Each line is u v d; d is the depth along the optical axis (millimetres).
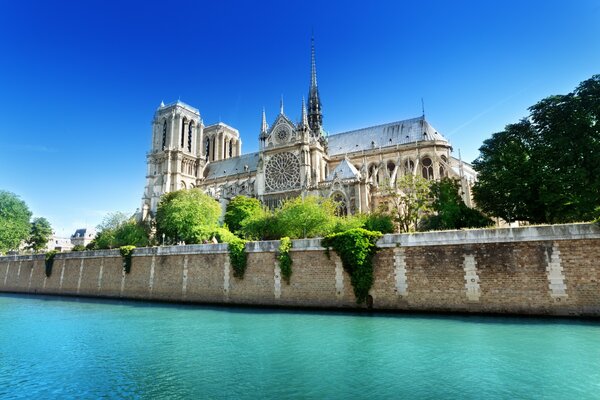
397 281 32656
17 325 32781
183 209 68438
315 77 116562
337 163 99000
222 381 17266
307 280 36812
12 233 94312
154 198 120438
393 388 15844
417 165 88750
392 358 19938
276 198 88438
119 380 17797
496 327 25656
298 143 89562
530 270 28453
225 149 145875
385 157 94062
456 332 24781
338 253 35594
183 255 46312
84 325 32281
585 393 14688
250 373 18281
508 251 29312
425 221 51969
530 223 44812
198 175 130750
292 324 29641
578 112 44781
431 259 31766
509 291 28828
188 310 39656
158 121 131375
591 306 26438
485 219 47625
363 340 23781
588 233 27203
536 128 50656
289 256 38094
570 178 40812
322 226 50031
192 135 133000
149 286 48625
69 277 60219
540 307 27750
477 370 17609
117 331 29328
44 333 29109
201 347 23562
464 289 30234
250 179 107562
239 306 40156
